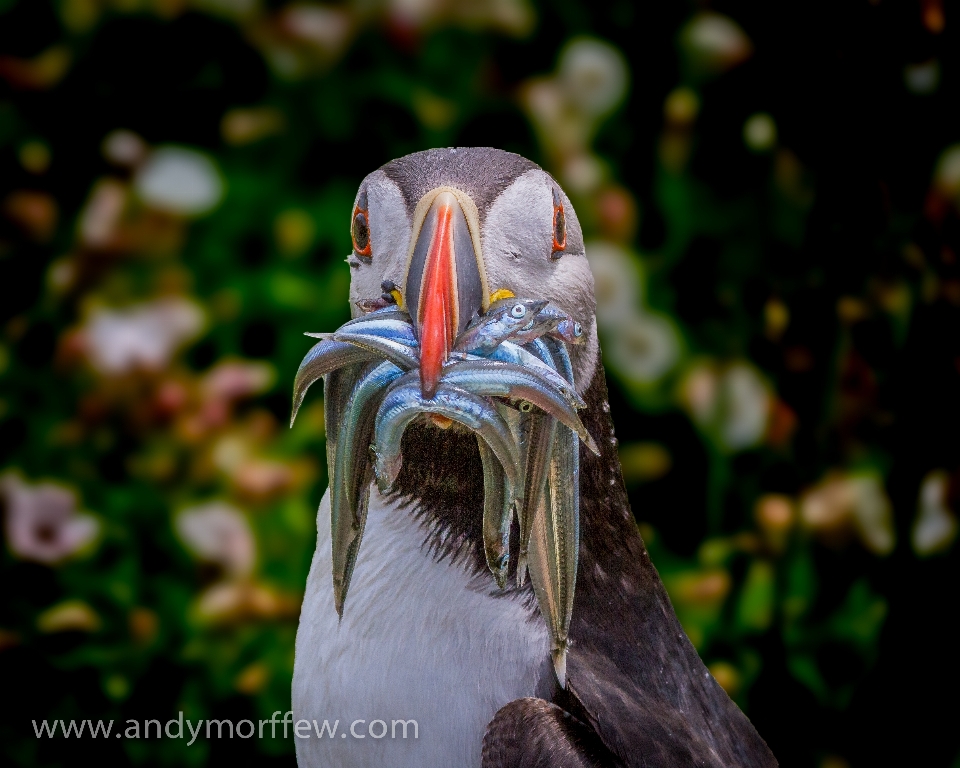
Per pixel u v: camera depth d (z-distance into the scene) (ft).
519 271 18.43
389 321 16.87
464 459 18.35
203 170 31.48
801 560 30.99
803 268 31.45
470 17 31.14
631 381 30.48
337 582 17.24
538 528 17.34
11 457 31.14
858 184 31.27
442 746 17.95
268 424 30.76
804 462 31.42
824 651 31.04
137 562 30.42
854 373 31.22
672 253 31.60
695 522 31.50
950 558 31.17
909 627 31.12
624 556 19.51
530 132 31.71
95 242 31.37
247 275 31.60
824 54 31.24
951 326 31.04
